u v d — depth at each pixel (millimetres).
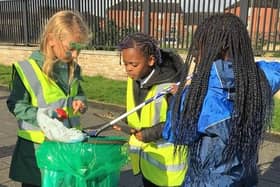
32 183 2434
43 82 2365
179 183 2490
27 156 2436
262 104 1831
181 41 8930
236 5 8000
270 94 1920
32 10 12859
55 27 2303
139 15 9766
